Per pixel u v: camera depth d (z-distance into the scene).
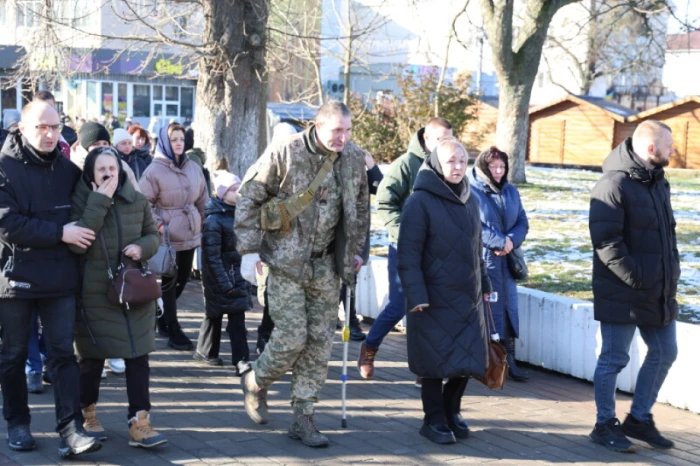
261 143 13.86
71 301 4.98
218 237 6.85
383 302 8.83
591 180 25.03
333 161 5.22
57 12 12.97
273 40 13.17
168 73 14.59
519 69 22.69
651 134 5.25
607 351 5.46
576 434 5.70
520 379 6.95
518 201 6.96
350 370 7.20
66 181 5.00
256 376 5.51
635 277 5.23
